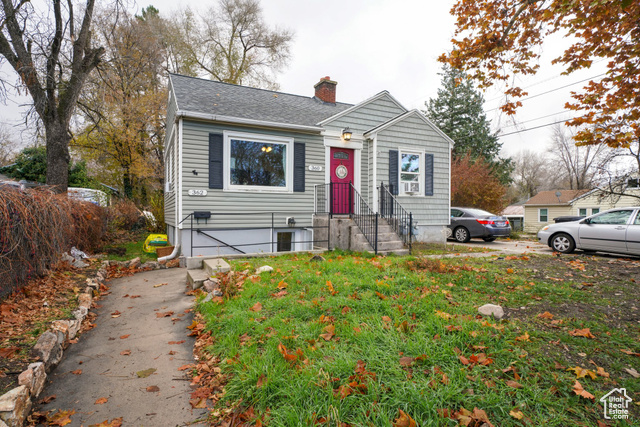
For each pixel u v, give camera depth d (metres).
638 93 4.97
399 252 7.60
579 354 2.68
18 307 3.71
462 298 4.03
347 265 5.57
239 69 23.23
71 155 16.48
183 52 20.89
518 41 5.21
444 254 7.82
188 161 7.88
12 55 7.91
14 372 2.46
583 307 3.76
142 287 5.59
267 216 8.84
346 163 10.11
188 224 7.85
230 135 8.34
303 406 2.12
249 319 3.50
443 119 26.36
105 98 10.82
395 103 10.95
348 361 2.46
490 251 8.72
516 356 2.59
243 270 5.48
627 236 7.36
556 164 35.84
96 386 2.67
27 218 3.88
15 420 2.03
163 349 3.34
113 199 15.86
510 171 26.00
